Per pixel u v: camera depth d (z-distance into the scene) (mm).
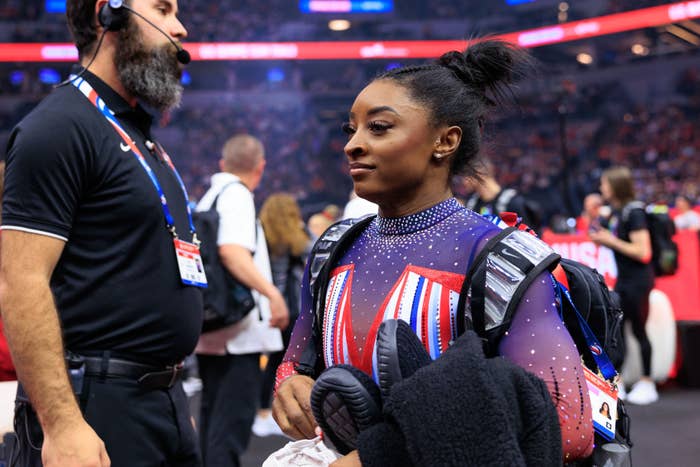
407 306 1006
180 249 1739
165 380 1700
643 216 5012
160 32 1745
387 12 24141
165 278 1688
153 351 1667
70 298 1592
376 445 861
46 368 1451
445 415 814
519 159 21312
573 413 947
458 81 1101
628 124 21547
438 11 24125
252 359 3072
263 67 23781
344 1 24000
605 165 20703
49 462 1440
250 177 3334
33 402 1458
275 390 1199
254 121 22984
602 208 5762
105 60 1730
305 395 1130
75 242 1600
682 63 21750
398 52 21375
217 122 22844
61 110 1592
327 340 1093
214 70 23469
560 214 17234
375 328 1021
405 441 851
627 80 22641
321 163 22484
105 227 1617
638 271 5070
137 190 1647
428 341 990
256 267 3023
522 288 959
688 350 5609
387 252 1069
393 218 1079
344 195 21516
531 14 23406
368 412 918
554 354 957
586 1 22562
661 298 5512
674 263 5184
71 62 20688
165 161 1838
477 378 822
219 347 3004
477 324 969
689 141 20531
